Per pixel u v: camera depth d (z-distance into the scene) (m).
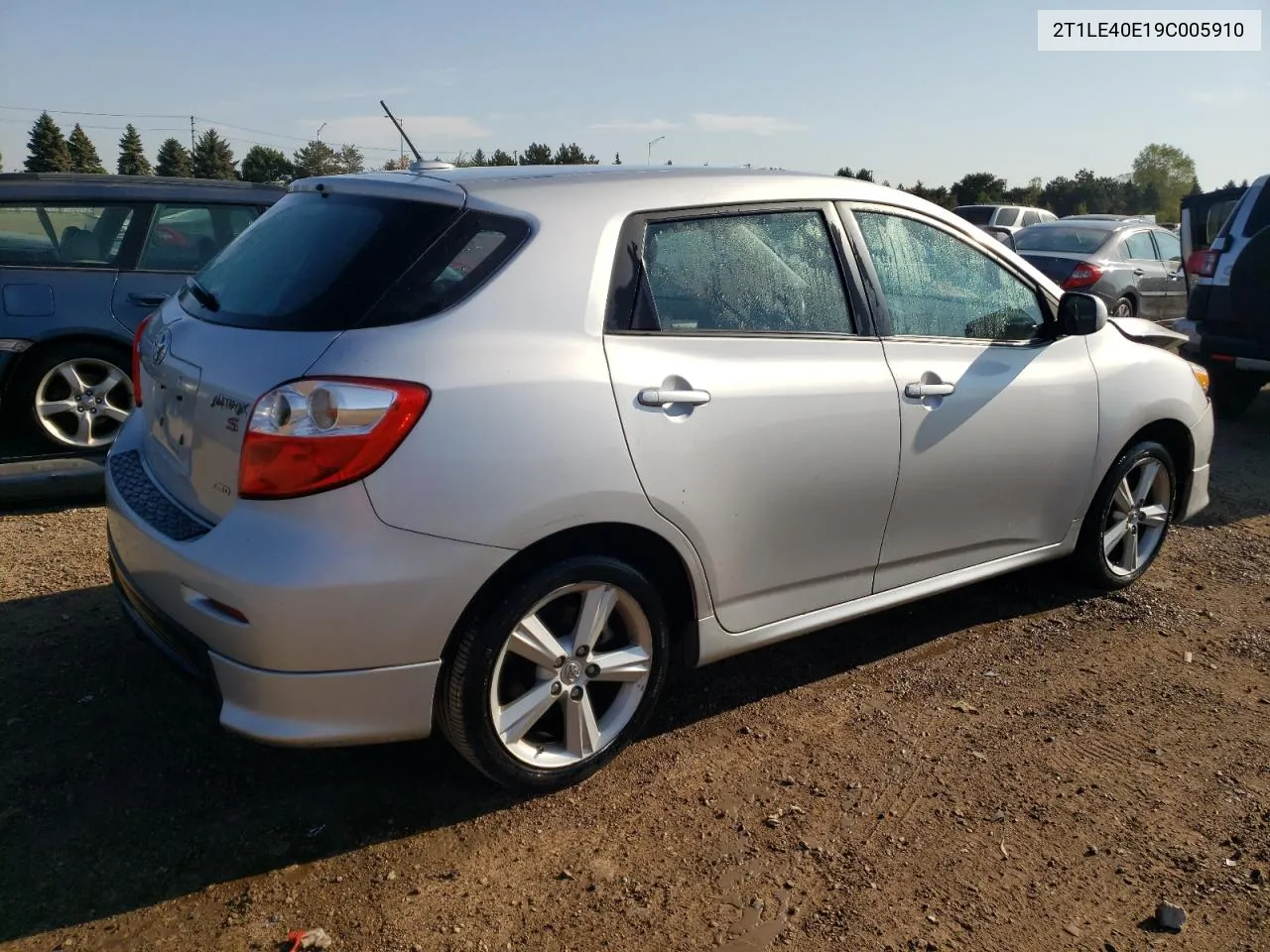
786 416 3.14
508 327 2.68
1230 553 5.24
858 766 3.19
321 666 2.48
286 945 2.38
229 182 6.30
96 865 2.60
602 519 2.76
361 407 2.44
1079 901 2.61
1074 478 4.14
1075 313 4.02
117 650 3.71
